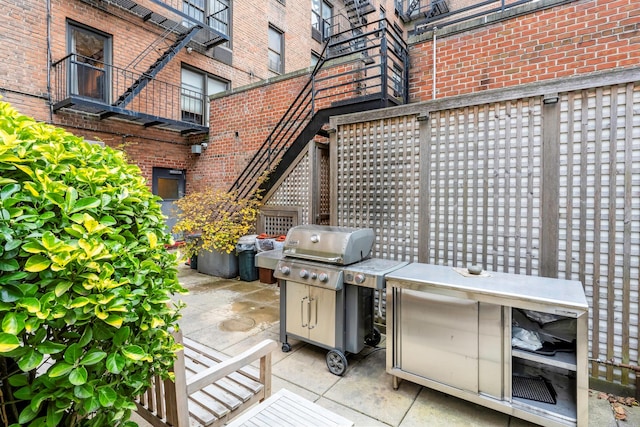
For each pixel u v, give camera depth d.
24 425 0.86
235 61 8.16
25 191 0.85
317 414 1.40
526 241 2.61
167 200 7.16
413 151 3.15
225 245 5.00
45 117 5.26
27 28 5.03
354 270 2.38
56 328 0.84
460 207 2.91
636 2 2.97
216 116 7.07
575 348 1.87
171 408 1.40
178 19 6.94
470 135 2.85
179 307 1.25
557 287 1.94
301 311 2.69
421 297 2.13
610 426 1.91
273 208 5.22
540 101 2.54
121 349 0.89
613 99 2.28
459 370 2.00
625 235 2.25
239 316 3.55
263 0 8.80
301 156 4.88
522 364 2.26
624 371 2.23
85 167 1.07
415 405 2.11
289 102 5.98
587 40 3.17
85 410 0.80
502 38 3.57
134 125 6.50
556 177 2.48
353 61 5.20
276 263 2.82
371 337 2.80
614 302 2.28
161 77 6.79
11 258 0.76
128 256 0.98
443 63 3.91
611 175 2.29
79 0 5.61
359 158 3.47
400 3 11.27
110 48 6.05
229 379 1.79
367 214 3.42
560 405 1.83
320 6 10.75
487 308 1.91
